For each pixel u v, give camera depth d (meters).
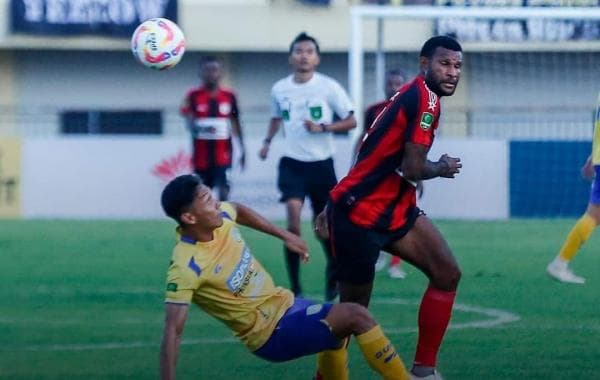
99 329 22.66
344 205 16.83
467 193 49.47
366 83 66.94
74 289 28.39
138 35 21.83
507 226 45.22
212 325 22.95
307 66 27.27
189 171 49.69
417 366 17.14
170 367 13.98
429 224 17.14
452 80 16.62
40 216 49.59
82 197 49.72
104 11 73.62
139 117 76.31
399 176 16.73
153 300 26.52
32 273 31.55
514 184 49.59
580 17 47.53
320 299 26.89
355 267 17.00
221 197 38.72
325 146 27.22
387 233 16.84
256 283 15.02
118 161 49.72
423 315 17.00
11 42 73.31
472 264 33.28
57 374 18.39
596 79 64.31
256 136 68.12
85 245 38.34
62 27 73.38
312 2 75.12
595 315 24.20
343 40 75.25
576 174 49.62
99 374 18.38
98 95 76.06
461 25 65.19
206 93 38.34
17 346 20.86
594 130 27.75
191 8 75.06
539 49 64.19
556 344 20.97
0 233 42.19
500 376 18.25
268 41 75.69
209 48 75.31
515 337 21.64
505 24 64.31
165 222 46.41
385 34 66.50
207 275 14.52
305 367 18.98
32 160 49.56
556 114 65.06
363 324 14.83
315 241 39.53
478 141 49.41
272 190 48.69
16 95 75.62
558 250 36.94
